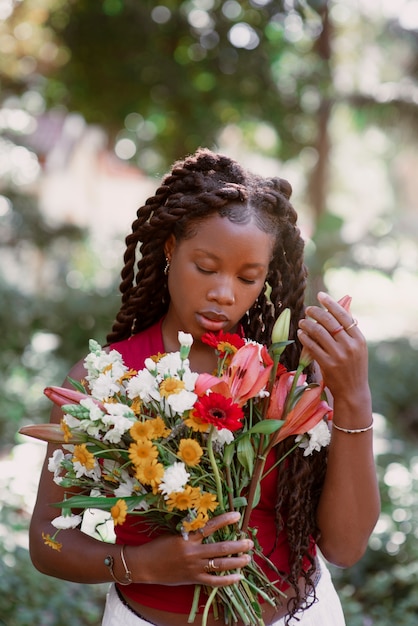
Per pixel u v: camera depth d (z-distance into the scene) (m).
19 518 4.45
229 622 1.70
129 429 1.59
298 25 9.34
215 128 9.90
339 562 1.85
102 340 10.22
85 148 15.82
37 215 11.85
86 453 1.60
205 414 1.57
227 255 1.70
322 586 1.88
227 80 9.50
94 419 1.59
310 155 11.40
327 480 1.78
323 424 1.75
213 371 1.88
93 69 9.66
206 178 1.81
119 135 10.60
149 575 1.67
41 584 3.75
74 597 3.86
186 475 1.56
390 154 21.59
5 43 10.66
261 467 1.69
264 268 1.75
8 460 5.91
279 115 10.03
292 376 1.75
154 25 9.38
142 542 1.80
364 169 24.00
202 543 1.67
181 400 1.58
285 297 1.95
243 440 1.66
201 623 1.76
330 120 11.24
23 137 11.85
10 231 11.71
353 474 1.75
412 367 9.39
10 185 11.77
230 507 1.66
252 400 1.73
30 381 8.55
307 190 12.17
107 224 15.17
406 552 4.33
